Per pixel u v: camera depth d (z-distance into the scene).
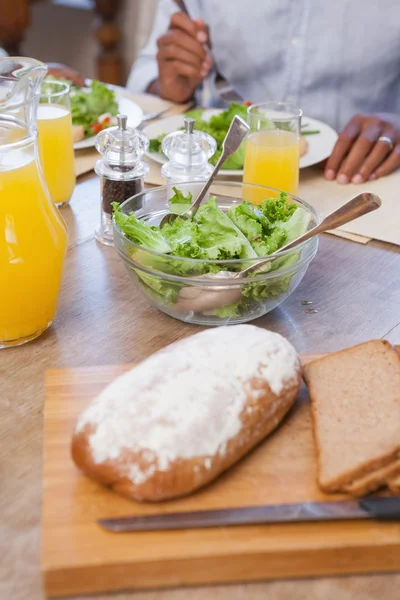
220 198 1.17
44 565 0.59
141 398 0.69
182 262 0.90
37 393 0.85
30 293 0.89
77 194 1.44
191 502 0.66
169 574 0.61
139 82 2.30
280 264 0.94
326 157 1.58
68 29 4.02
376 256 1.20
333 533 0.63
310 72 2.21
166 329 0.98
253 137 1.37
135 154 1.21
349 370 0.82
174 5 2.37
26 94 0.87
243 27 2.22
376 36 2.12
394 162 1.55
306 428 0.76
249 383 0.72
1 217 0.85
